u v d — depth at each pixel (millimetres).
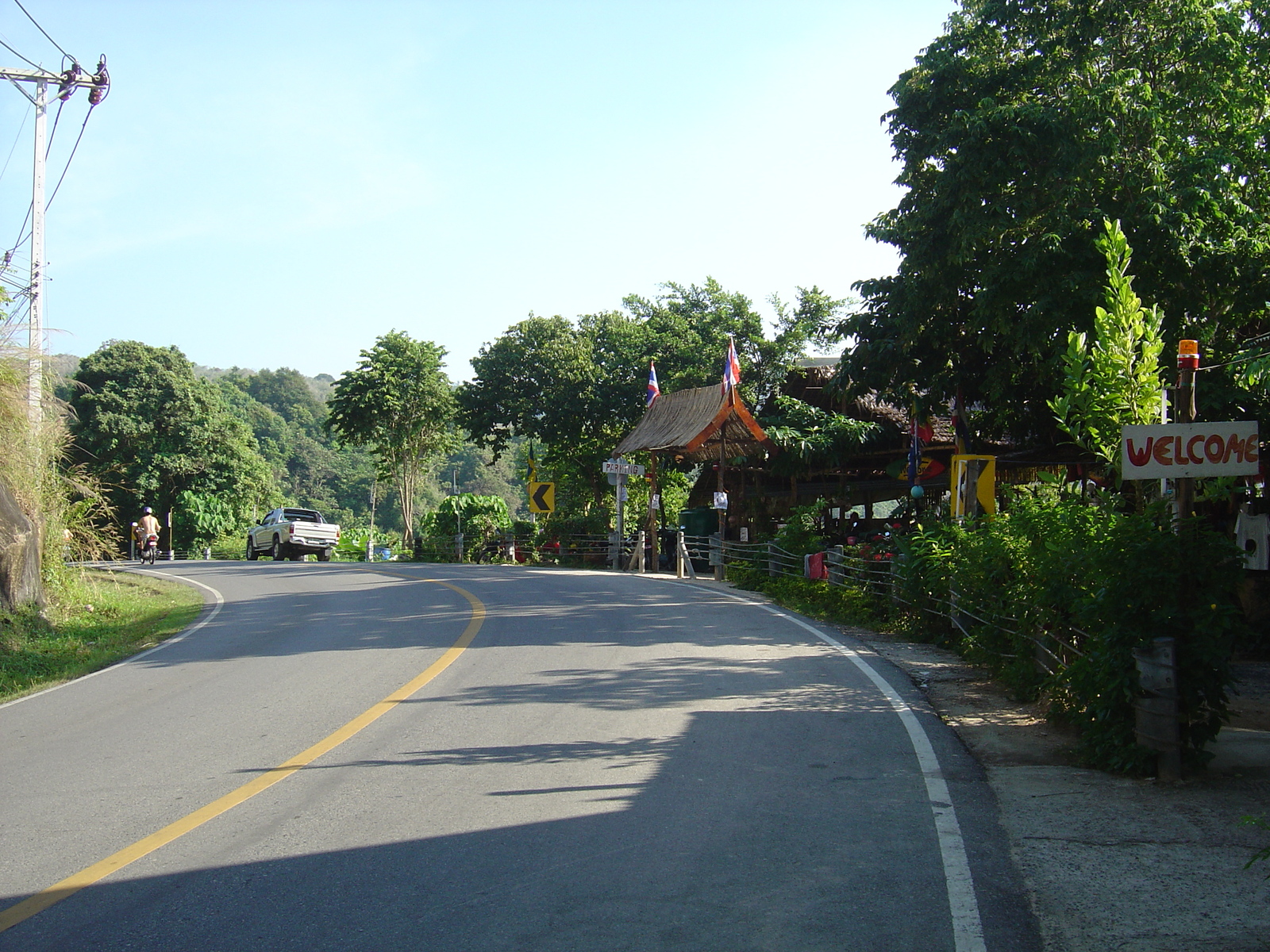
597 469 38094
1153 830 5492
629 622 14211
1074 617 7625
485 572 26344
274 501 58688
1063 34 15828
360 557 49156
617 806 5949
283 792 6402
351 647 12625
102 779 6914
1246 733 7617
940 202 15922
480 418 37000
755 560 20625
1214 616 6457
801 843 5309
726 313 35750
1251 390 12969
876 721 8047
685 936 4219
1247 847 5223
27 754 7863
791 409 25969
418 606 17016
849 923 4328
